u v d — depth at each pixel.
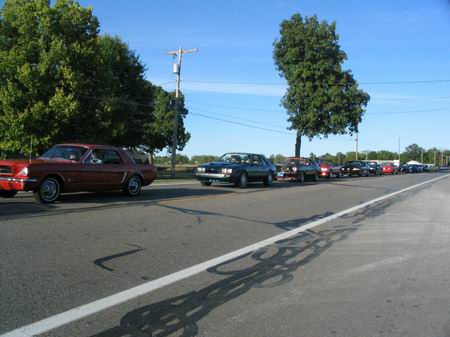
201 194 16.12
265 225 10.43
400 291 5.75
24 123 28.55
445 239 9.27
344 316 4.86
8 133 29.39
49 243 7.56
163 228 9.38
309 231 9.92
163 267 6.54
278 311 4.96
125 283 5.74
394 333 4.44
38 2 30.33
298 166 27.78
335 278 6.27
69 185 12.25
